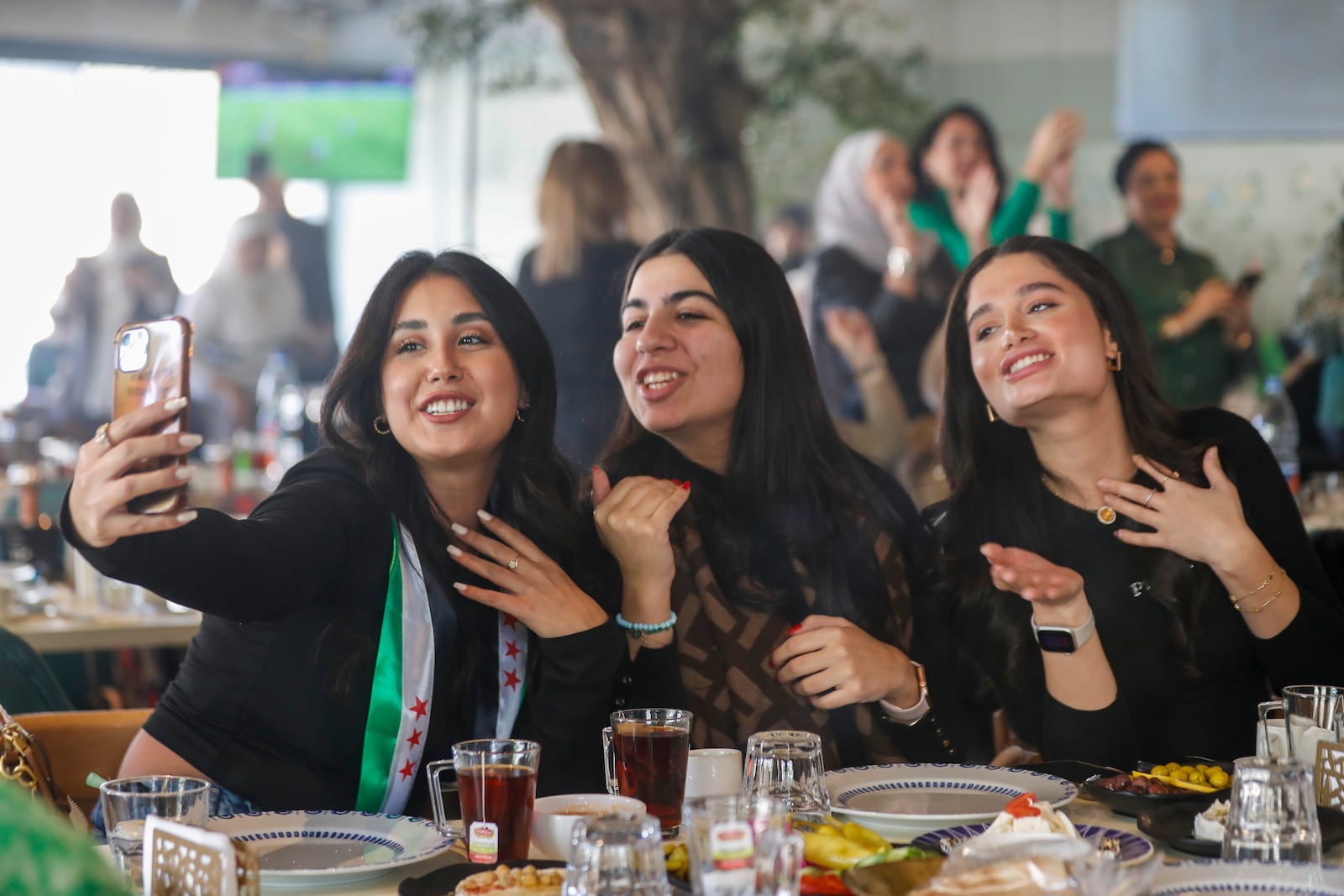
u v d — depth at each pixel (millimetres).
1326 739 1692
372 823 1571
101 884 967
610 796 1591
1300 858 1360
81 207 9562
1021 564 1959
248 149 9898
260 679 1918
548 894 1279
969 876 1192
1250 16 8422
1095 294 2359
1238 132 8477
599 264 5363
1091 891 1159
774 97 8812
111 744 2262
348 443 2055
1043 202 7316
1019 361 2311
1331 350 7070
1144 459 2332
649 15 8547
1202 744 2279
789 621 2334
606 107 8602
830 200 7348
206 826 1435
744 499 2414
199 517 1702
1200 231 8523
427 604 1972
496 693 2016
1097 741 1990
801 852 1190
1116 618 2326
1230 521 2188
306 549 1863
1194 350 6328
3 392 9227
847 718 2246
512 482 2129
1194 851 1480
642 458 2479
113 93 9641
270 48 9898
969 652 2400
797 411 2428
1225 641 2295
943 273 6836
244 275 8938
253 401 8828
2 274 9305
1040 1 8922
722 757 1686
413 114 9992
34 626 3662
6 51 9391
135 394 1496
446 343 1991
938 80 9094
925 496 5020
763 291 2410
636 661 2078
